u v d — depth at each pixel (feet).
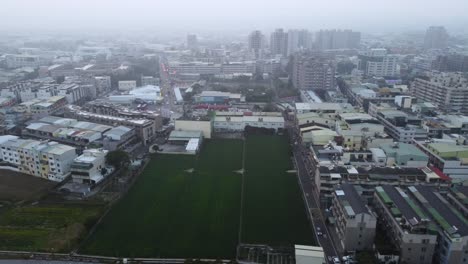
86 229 397.80
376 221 364.99
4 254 357.61
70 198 468.34
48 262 347.36
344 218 364.38
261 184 517.14
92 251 363.56
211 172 556.10
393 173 455.22
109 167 544.21
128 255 357.82
